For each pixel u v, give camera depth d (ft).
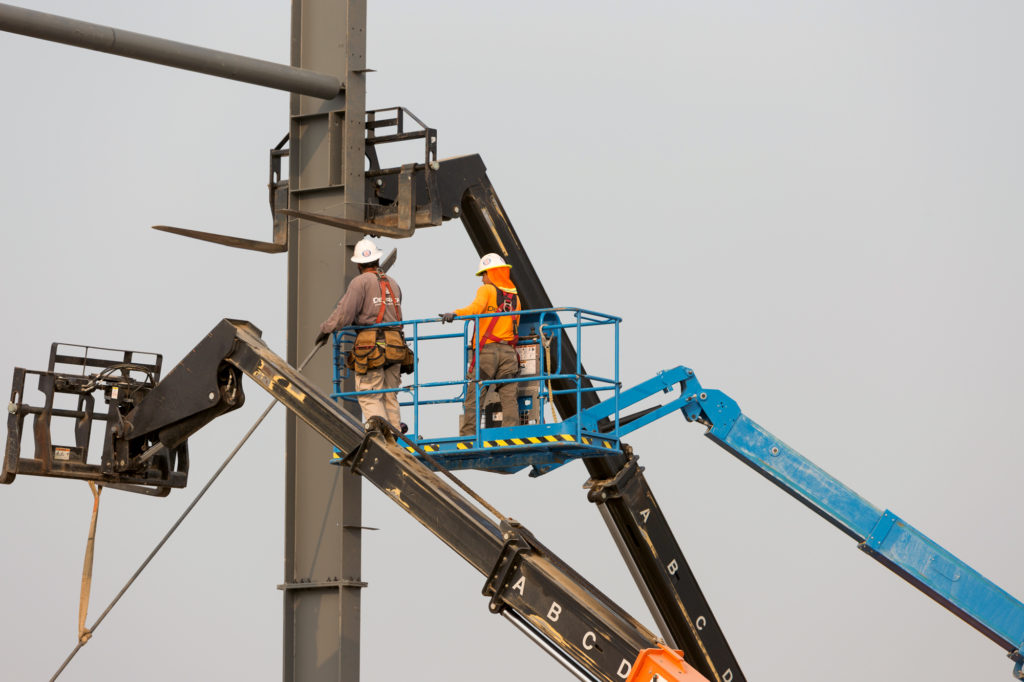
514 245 107.96
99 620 96.89
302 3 100.89
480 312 88.79
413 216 97.09
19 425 97.55
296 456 98.27
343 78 98.78
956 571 97.30
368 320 89.86
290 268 99.81
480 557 76.23
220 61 92.17
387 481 80.84
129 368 100.68
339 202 98.68
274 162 102.12
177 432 94.84
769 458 98.78
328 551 96.22
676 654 71.36
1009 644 96.37
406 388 89.66
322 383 97.66
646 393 98.48
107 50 88.79
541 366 90.22
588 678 73.31
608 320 91.09
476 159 105.70
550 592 73.87
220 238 97.96
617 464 104.12
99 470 99.14
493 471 95.96
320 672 95.81
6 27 85.05
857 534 98.12
